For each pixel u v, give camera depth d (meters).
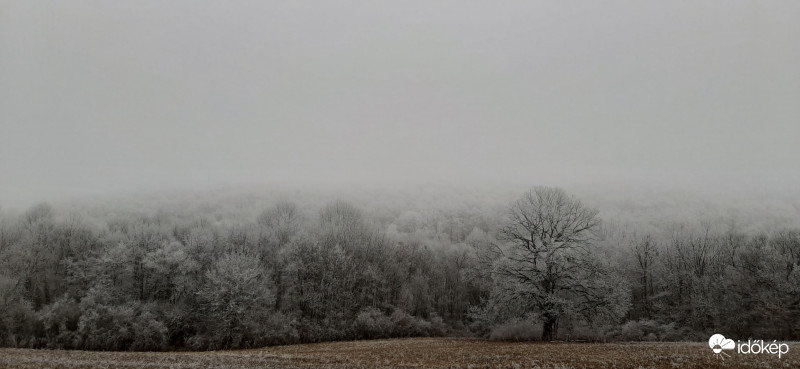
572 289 45.06
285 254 63.12
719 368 25.45
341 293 61.12
